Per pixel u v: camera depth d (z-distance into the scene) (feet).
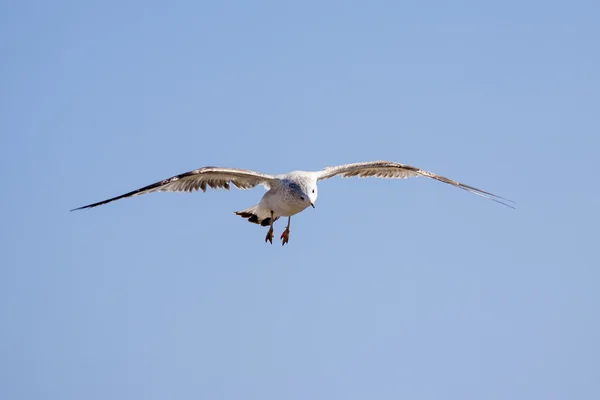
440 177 62.75
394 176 62.95
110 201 51.60
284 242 59.26
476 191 62.85
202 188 55.16
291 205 56.39
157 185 52.70
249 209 60.34
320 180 60.80
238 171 54.65
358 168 60.34
